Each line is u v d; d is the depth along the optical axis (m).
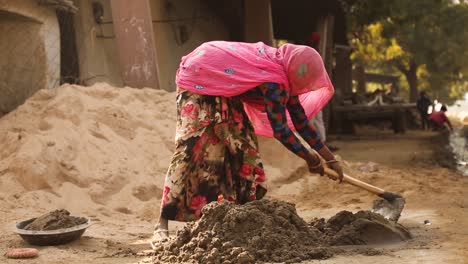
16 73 11.81
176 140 5.80
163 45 18.88
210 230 5.12
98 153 8.92
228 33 23.77
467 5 39.97
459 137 21.34
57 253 5.48
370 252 5.18
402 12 31.81
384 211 6.26
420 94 30.50
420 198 8.50
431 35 38.69
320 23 24.56
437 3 33.12
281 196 9.48
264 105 5.95
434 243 5.57
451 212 7.40
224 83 5.61
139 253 5.44
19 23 11.76
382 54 43.41
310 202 8.98
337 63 30.83
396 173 11.77
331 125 26.34
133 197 8.52
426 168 13.09
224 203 5.27
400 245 5.55
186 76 5.74
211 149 5.84
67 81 13.98
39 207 7.77
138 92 10.75
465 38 38.81
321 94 6.11
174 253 5.12
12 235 6.26
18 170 8.23
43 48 11.84
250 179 5.98
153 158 9.47
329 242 5.56
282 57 5.68
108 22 15.63
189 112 5.75
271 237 5.03
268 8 19.91
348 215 5.97
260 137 10.77
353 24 34.97
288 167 10.41
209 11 22.44
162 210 5.74
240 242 5.04
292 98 5.91
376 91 29.78
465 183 10.34
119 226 7.17
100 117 9.60
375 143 21.47
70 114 9.33
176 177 5.72
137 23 12.69
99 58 15.30
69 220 6.07
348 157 16.03
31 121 9.23
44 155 8.44
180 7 20.22
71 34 14.45
